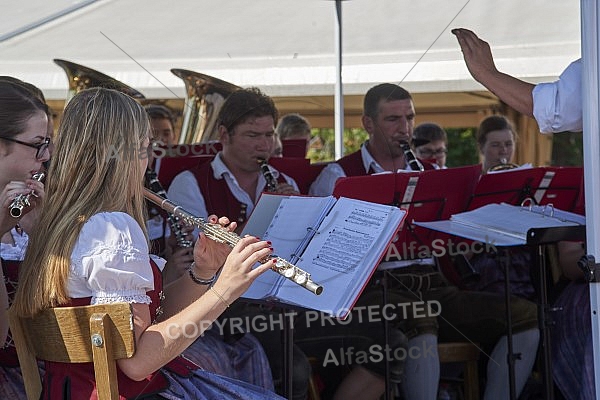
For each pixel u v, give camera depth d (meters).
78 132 2.59
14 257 3.12
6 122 2.89
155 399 2.64
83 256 2.48
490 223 3.81
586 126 3.02
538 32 5.41
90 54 5.62
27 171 2.95
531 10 5.37
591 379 3.78
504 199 4.37
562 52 5.43
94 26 5.48
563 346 4.30
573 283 4.37
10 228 2.81
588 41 3.00
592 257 3.00
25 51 5.47
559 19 5.38
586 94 3.01
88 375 2.57
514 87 3.62
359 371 4.16
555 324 4.35
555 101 3.37
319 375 4.20
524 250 4.68
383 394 4.16
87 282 2.51
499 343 4.36
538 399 4.49
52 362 2.63
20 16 4.90
